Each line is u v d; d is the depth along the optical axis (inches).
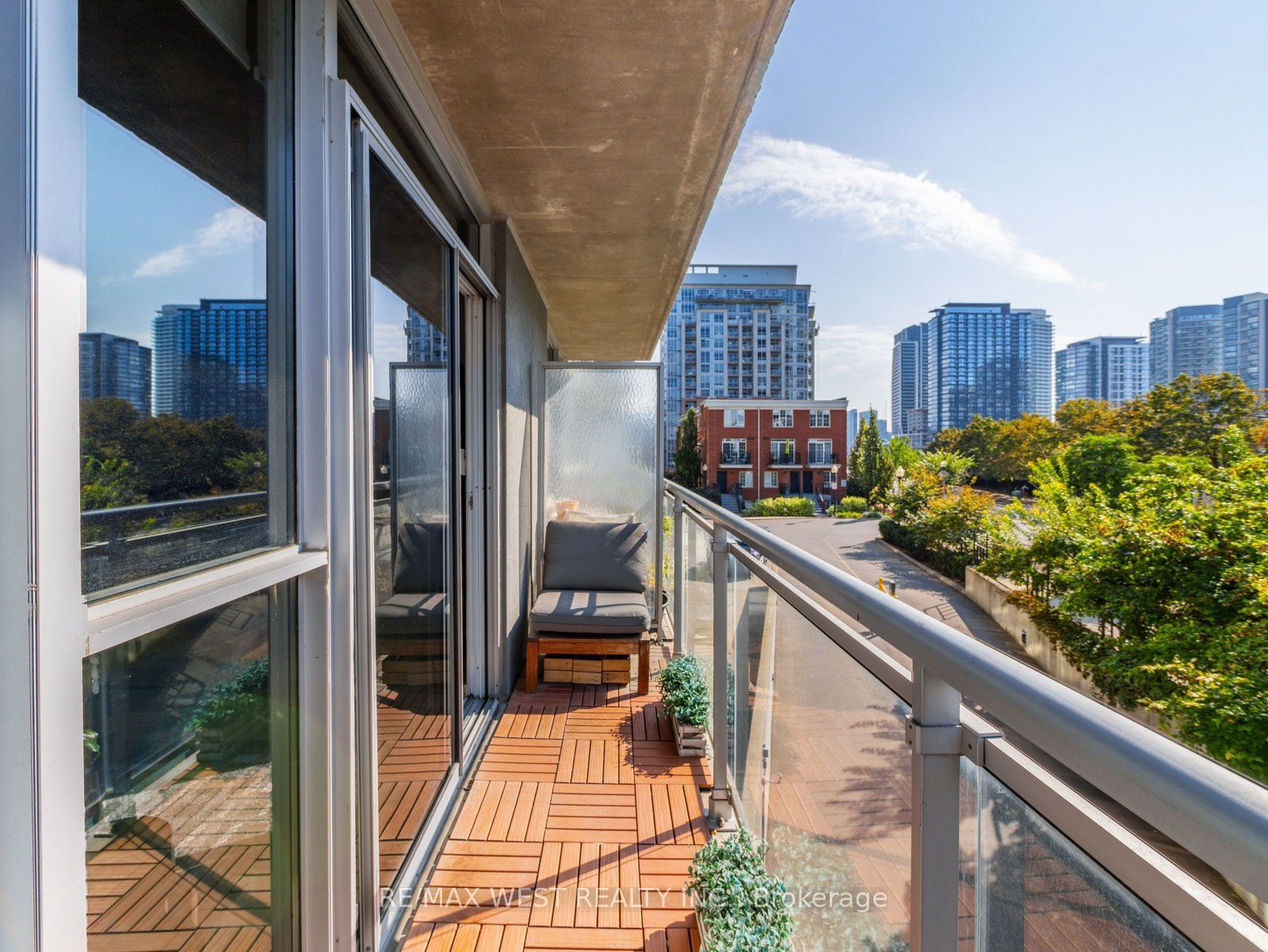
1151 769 15.8
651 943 66.0
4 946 23.0
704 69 84.0
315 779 49.2
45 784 23.7
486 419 130.3
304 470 49.3
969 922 28.4
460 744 96.1
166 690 32.8
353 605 52.1
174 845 33.4
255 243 43.2
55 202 24.4
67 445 25.0
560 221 138.5
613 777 100.3
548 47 79.0
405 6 71.2
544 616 135.5
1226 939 15.1
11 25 23.3
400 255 70.1
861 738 41.4
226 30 40.2
